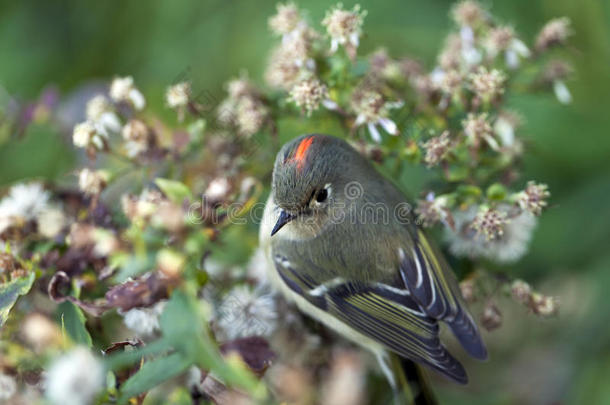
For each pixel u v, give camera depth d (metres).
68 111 2.19
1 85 2.19
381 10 2.19
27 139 2.18
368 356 2.15
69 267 2.11
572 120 2.17
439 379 2.17
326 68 2.13
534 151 2.15
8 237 2.12
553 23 2.15
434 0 2.20
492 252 2.13
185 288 2.08
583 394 2.16
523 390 2.17
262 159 2.15
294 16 2.14
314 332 2.14
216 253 2.14
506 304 2.19
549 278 2.17
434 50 2.19
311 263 2.13
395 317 2.13
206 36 2.20
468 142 2.12
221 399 2.09
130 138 2.13
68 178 2.16
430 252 2.14
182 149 2.13
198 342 2.07
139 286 2.09
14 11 2.21
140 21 2.21
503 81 2.13
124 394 2.07
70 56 2.21
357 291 2.14
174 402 2.08
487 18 2.15
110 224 2.12
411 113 2.14
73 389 2.06
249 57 2.20
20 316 2.11
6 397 2.08
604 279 2.16
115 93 2.13
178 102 2.13
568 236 2.16
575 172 2.17
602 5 2.18
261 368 2.10
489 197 2.12
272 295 2.14
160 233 2.09
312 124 2.15
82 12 2.21
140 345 2.09
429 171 2.15
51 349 2.07
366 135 2.15
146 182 2.13
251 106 2.14
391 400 2.15
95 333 2.12
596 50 2.18
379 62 2.14
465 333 2.12
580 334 2.17
